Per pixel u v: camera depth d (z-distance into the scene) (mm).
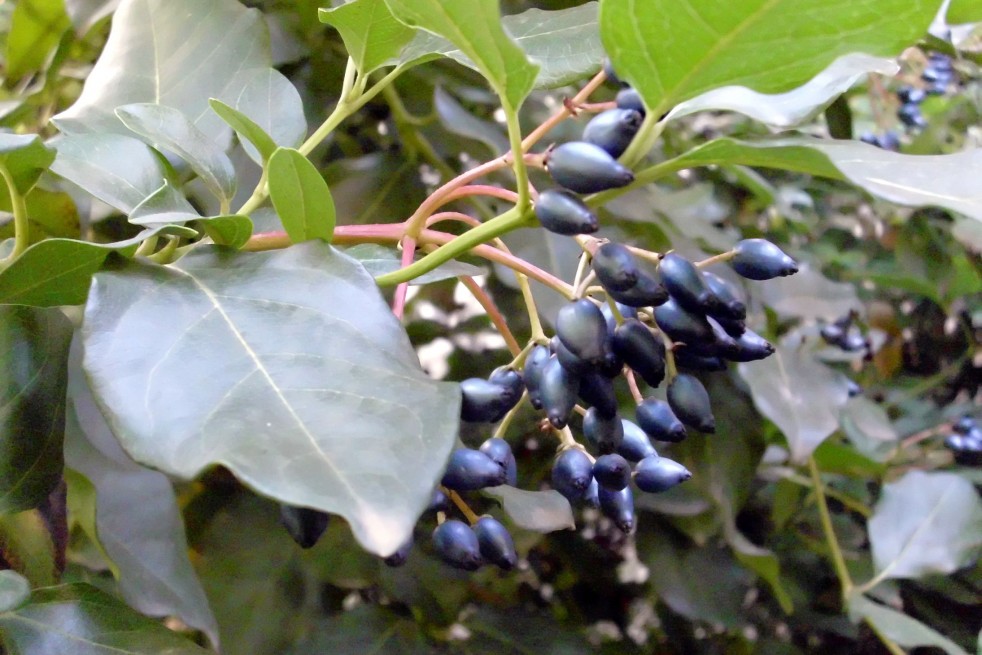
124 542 226
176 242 194
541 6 303
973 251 424
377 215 314
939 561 307
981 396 497
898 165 171
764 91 170
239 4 232
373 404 162
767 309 335
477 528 195
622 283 177
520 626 322
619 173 170
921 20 161
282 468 154
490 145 282
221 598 276
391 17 202
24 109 287
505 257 190
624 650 342
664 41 167
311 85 317
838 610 405
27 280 181
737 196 443
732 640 384
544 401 184
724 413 314
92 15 282
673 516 331
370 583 295
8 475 184
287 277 178
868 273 455
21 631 191
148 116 196
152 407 161
